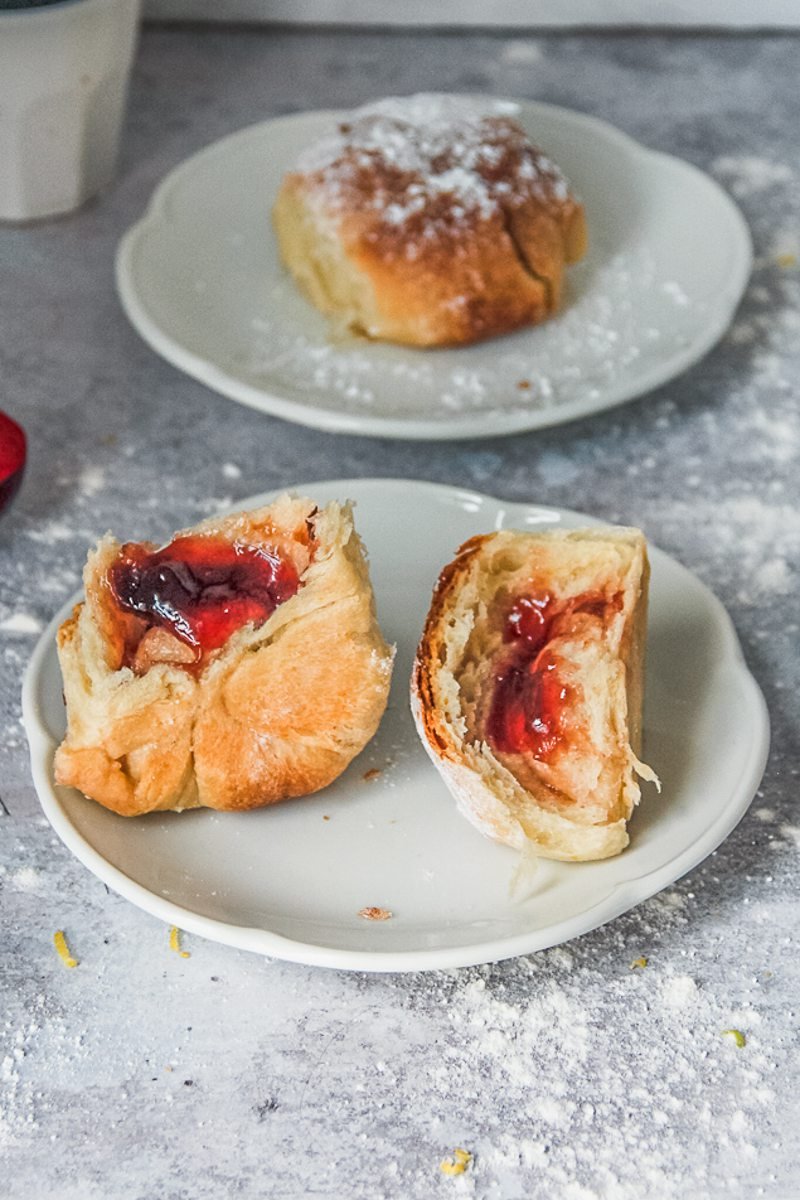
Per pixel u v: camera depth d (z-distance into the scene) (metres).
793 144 1.05
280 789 0.70
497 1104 0.65
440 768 0.70
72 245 0.97
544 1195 0.63
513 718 0.71
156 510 0.83
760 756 0.71
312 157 0.92
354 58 1.14
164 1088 0.65
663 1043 0.66
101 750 0.69
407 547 0.78
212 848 0.70
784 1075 0.66
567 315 0.90
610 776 0.69
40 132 0.94
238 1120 0.65
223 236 0.94
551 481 0.85
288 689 0.70
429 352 0.88
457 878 0.69
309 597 0.70
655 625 0.75
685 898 0.70
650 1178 0.64
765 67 1.13
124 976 0.68
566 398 0.85
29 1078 0.66
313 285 0.90
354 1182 0.64
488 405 0.85
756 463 0.86
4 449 0.80
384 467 0.85
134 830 0.70
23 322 0.92
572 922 0.66
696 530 0.83
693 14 1.17
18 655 0.78
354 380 0.86
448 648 0.71
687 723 0.72
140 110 1.07
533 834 0.69
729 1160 0.64
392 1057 0.66
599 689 0.70
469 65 1.13
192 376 0.89
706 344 0.86
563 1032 0.67
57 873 0.71
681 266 0.92
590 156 0.98
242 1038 0.67
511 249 0.88
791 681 0.77
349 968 0.66
